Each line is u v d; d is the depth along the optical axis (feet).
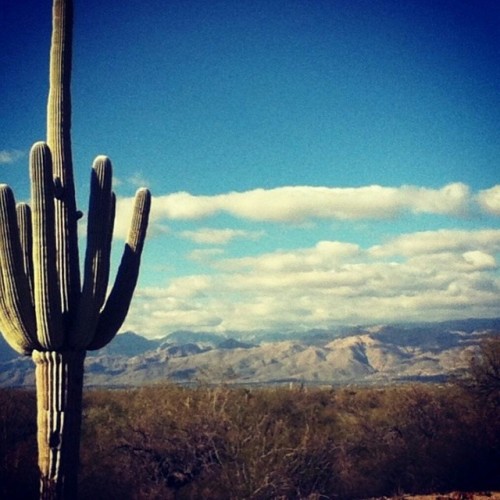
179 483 56.95
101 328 37.32
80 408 35.63
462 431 63.98
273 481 54.19
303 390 84.48
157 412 64.13
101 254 34.96
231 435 59.11
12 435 57.57
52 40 36.91
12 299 33.19
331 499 57.06
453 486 59.72
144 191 38.68
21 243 34.76
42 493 34.24
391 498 55.98
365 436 66.95
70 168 36.32
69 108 36.81
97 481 53.36
